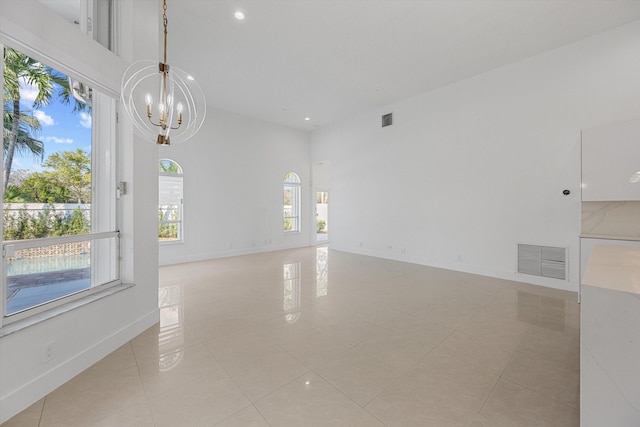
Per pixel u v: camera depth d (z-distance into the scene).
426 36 3.86
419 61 4.55
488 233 4.98
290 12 3.36
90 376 2.03
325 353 2.37
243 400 1.78
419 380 2.00
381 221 6.82
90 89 2.39
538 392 1.86
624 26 3.64
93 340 2.20
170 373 2.07
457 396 1.82
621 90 3.67
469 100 5.18
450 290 4.18
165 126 1.94
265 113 7.12
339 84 5.42
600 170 3.58
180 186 6.20
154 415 1.65
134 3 2.61
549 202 4.29
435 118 5.70
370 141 7.03
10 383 1.63
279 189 8.06
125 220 2.61
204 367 2.15
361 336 2.69
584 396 1.13
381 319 3.10
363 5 3.25
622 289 1.06
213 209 6.70
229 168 6.98
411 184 6.17
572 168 4.07
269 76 5.06
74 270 2.22
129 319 2.59
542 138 4.34
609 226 3.78
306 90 5.70
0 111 1.65
